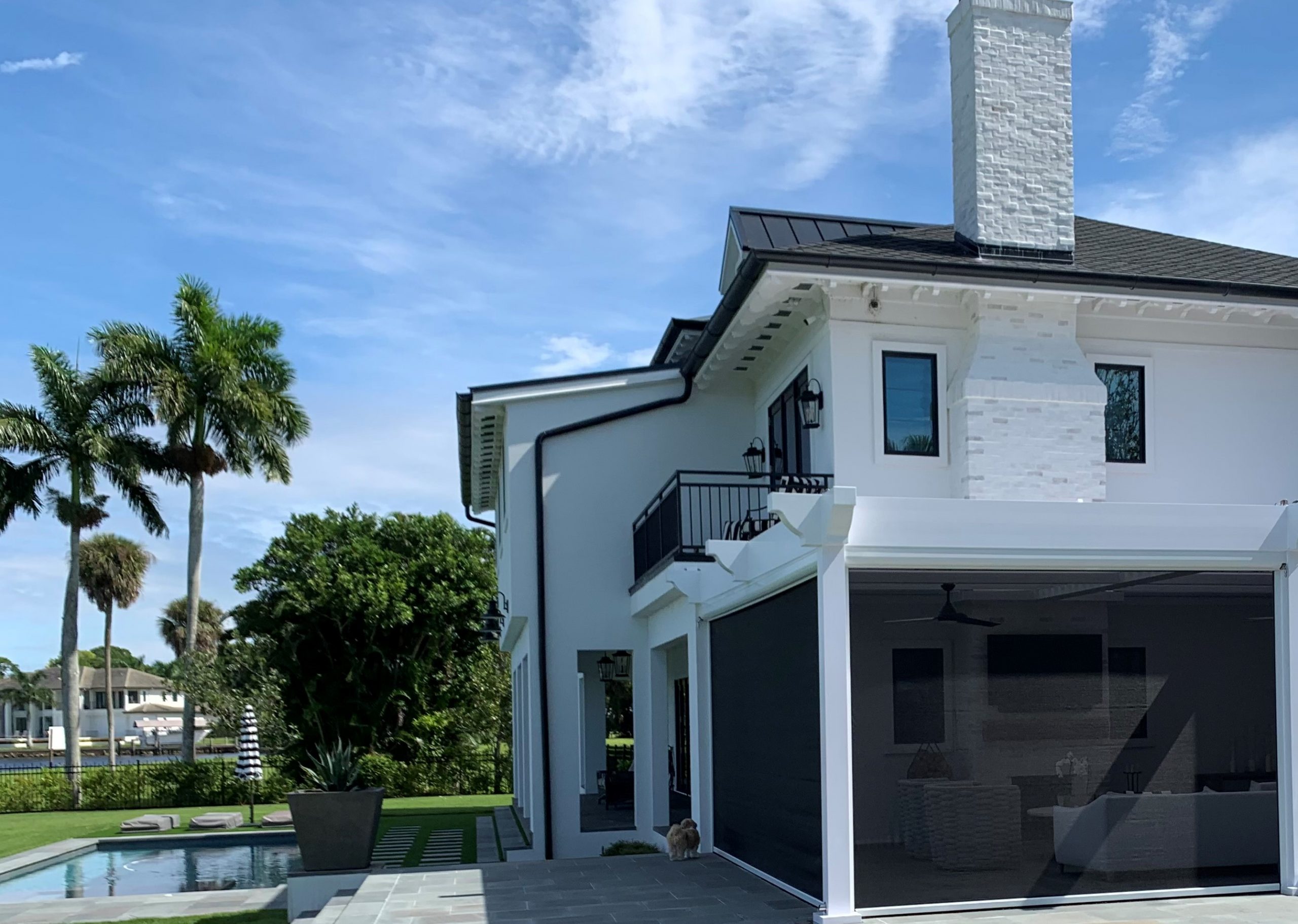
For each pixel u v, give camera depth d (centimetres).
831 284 1159
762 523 1274
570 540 1548
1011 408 1175
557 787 1505
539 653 1518
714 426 1595
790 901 939
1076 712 909
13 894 1603
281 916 1295
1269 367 1320
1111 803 902
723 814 1231
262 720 3139
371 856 1272
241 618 3444
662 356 1859
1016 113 1293
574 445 1566
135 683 9394
